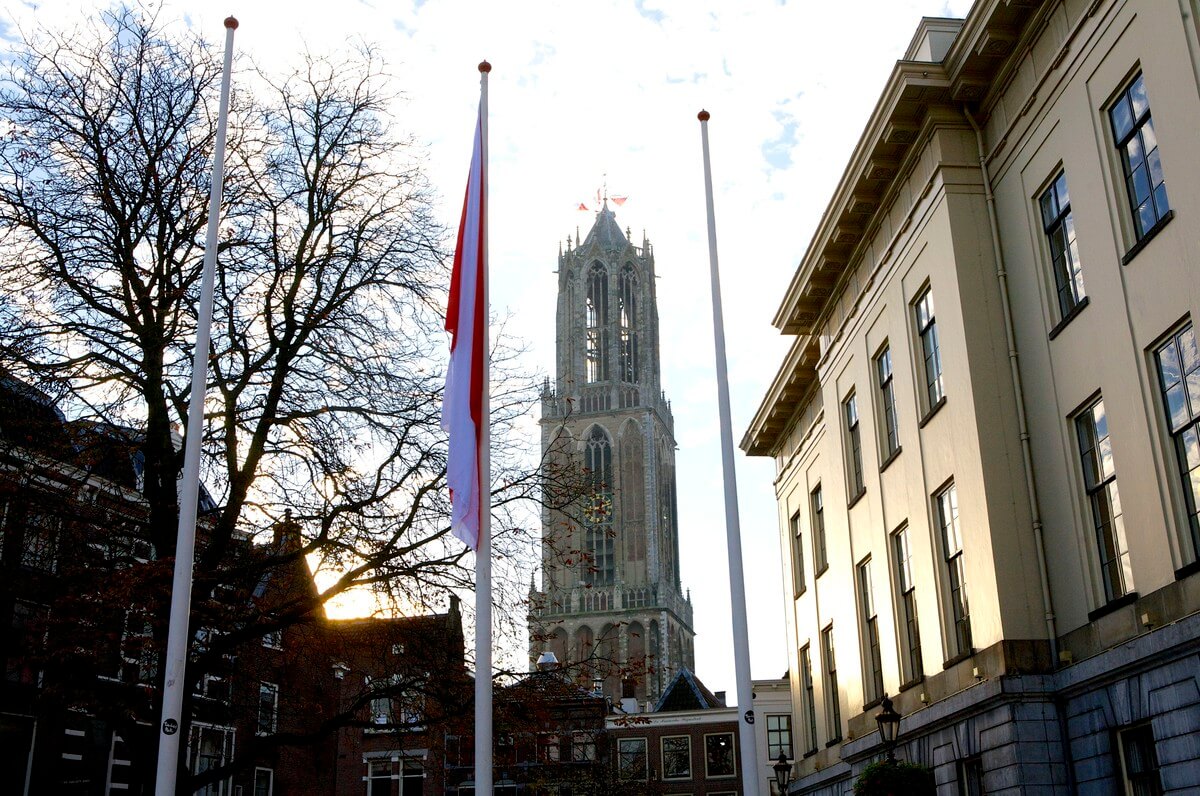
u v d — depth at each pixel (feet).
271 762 148.36
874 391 89.51
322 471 74.95
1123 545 59.31
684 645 453.58
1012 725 62.28
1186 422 54.03
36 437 70.18
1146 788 55.57
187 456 55.72
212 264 59.47
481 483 55.67
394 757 169.68
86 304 73.87
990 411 68.85
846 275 94.99
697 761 217.77
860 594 94.02
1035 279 67.72
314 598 71.15
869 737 87.35
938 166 74.18
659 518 446.60
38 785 99.96
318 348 76.33
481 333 58.08
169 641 53.21
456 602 78.74
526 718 76.74
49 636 64.03
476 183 61.21
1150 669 54.19
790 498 125.49
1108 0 60.18
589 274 482.28
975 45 70.44
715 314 60.75
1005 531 66.49
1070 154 63.93
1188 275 53.31
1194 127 52.90
